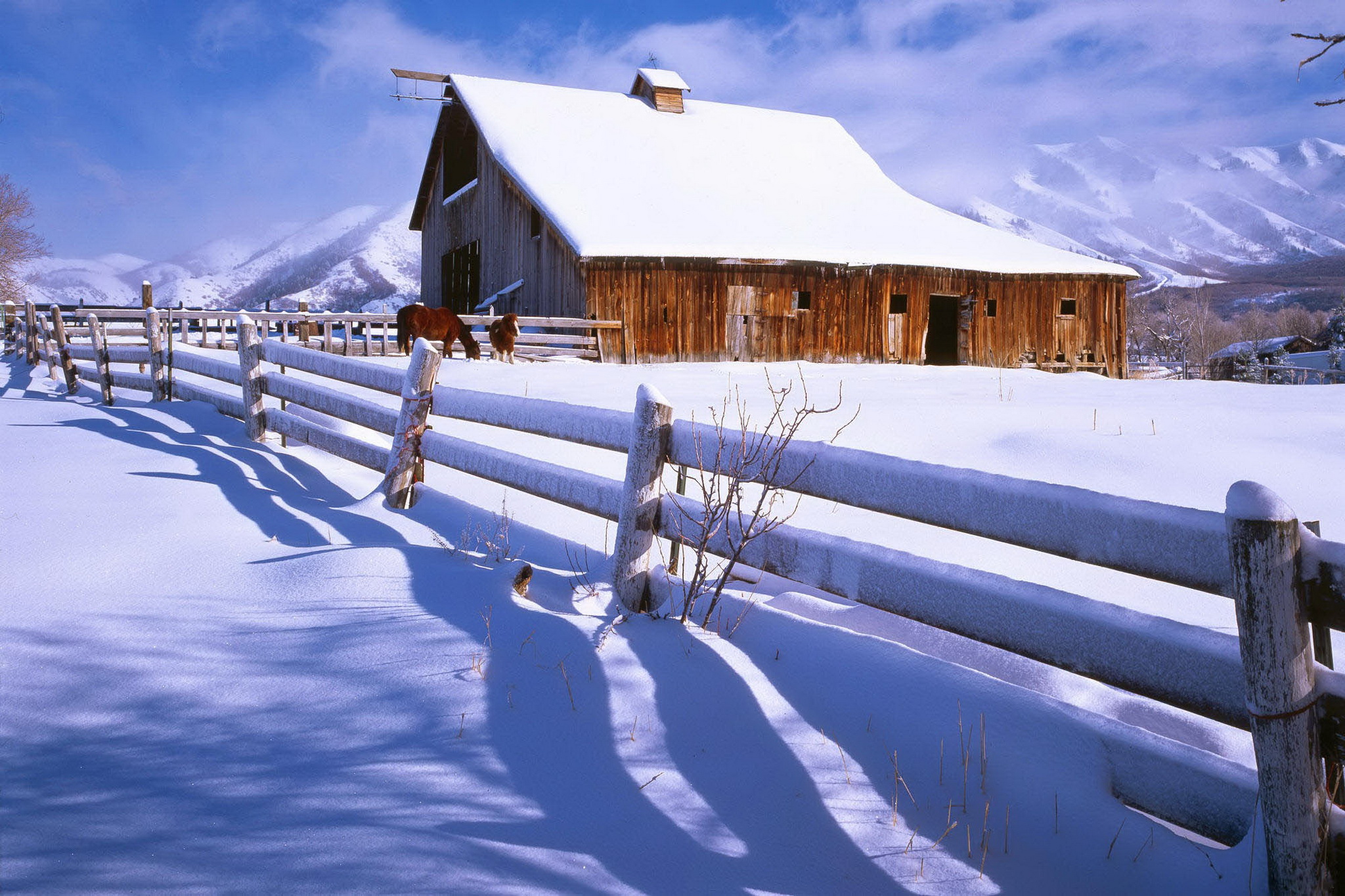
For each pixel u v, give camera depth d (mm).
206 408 9500
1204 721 2910
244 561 4340
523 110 25875
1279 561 1841
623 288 19891
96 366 14195
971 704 2938
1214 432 8070
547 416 4371
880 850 2379
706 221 21828
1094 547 2398
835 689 3117
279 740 2738
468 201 26906
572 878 2170
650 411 3686
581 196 21734
